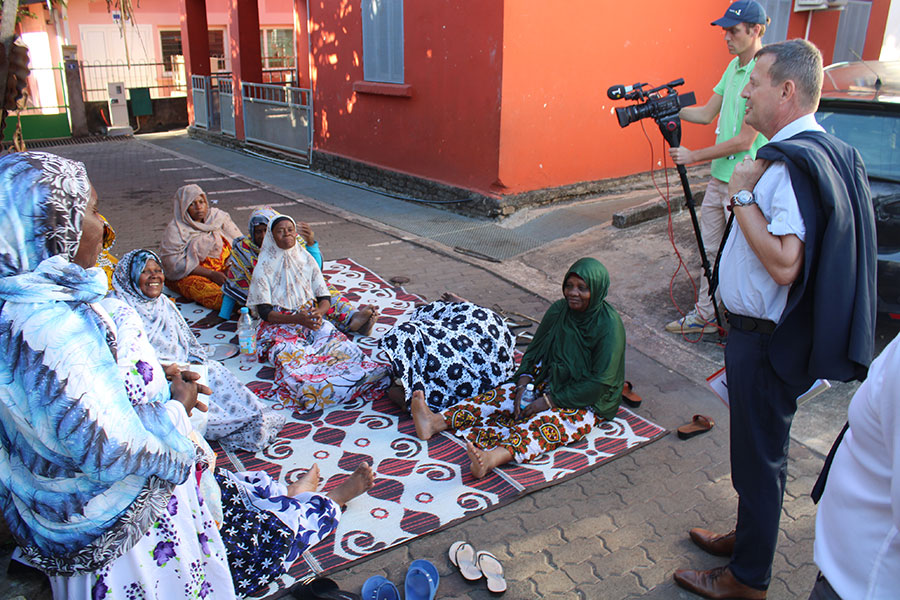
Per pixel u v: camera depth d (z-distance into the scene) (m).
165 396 1.85
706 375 4.46
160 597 1.96
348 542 2.89
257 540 2.46
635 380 4.39
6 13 3.16
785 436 2.44
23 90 3.32
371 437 3.72
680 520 3.11
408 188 9.23
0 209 1.52
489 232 7.46
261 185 10.36
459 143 8.23
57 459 1.67
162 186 10.22
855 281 2.21
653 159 9.15
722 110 4.59
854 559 1.57
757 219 2.27
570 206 8.06
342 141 10.62
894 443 1.41
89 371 1.57
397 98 9.12
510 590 2.68
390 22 8.86
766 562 2.53
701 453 3.62
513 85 7.51
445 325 4.09
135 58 18.72
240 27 12.92
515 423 3.69
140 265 3.51
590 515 3.13
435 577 2.67
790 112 2.37
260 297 4.51
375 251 6.93
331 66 10.41
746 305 2.37
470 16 7.60
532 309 5.43
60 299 1.56
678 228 6.83
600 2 7.89
